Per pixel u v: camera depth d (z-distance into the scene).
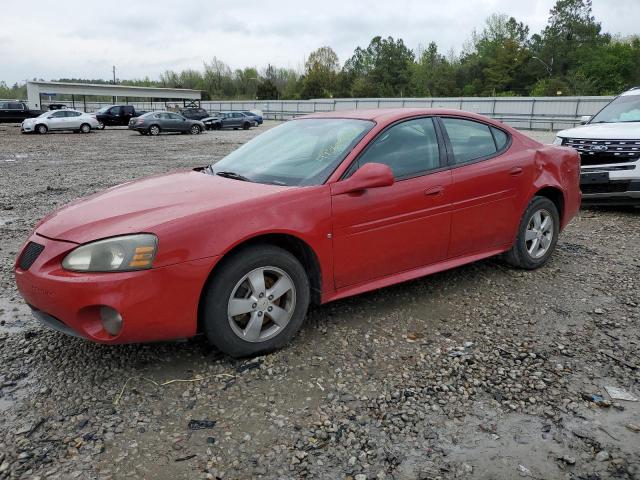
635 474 2.36
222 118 37.72
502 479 2.32
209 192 3.40
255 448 2.49
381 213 3.70
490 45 88.44
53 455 2.43
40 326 3.82
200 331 3.18
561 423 2.72
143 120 29.70
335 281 3.60
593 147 7.41
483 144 4.50
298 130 4.34
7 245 6.00
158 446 2.50
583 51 79.62
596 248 5.83
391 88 87.81
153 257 2.87
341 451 2.48
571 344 3.56
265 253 3.20
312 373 3.16
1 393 2.93
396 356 3.37
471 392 2.97
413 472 2.36
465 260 4.38
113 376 3.11
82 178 11.67
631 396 2.96
